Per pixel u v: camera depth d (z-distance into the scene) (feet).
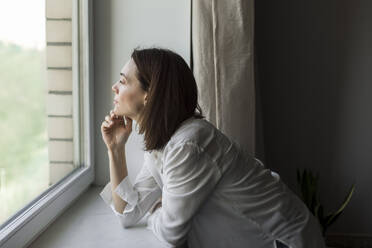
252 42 4.74
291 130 7.47
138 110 3.51
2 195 3.13
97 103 5.26
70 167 4.83
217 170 3.24
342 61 7.22
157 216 3.52
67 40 4.59
